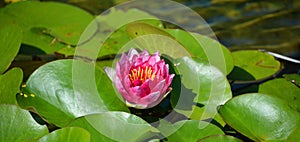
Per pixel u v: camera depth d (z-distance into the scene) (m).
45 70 1.12
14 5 1.43
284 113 1.08
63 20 1.41
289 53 1.41
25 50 1.32
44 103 1.10
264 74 1.30
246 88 1.23
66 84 1.12
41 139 1.00
